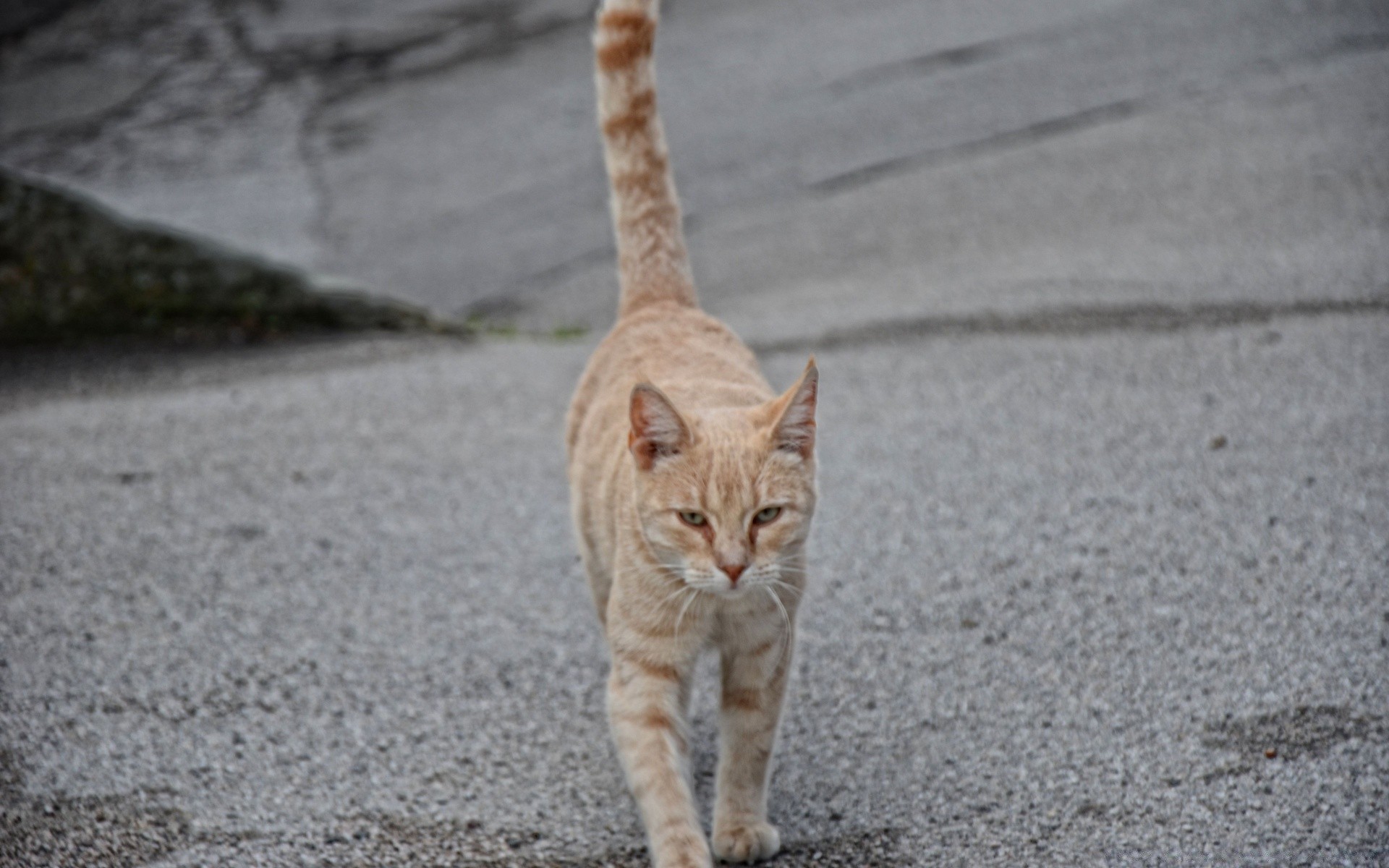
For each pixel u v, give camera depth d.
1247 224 12.95
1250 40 18.77
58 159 20.33
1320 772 5.76
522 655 7.32
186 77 23.22
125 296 13.70
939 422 9.86
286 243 17.12
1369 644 6.60
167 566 8.28
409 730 6.63
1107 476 8.72
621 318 7.72
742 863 5.77
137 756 6.32
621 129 7.74
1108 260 12.72
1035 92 18.23
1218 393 9.67
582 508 6.96
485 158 19.41
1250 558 7.53
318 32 24.84
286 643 7.42
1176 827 5.55
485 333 13.91
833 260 14.35
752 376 7.16
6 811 5.84
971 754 6.25
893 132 17.81
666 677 6.05
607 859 5.69
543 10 25.34
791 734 6.57
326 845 5.71
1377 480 8.15
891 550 8.13
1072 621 7.18
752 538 6.01
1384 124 14.89
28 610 7.66
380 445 10.33
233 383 12.13
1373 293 10.90
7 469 9.79
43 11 25.58
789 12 23.41
